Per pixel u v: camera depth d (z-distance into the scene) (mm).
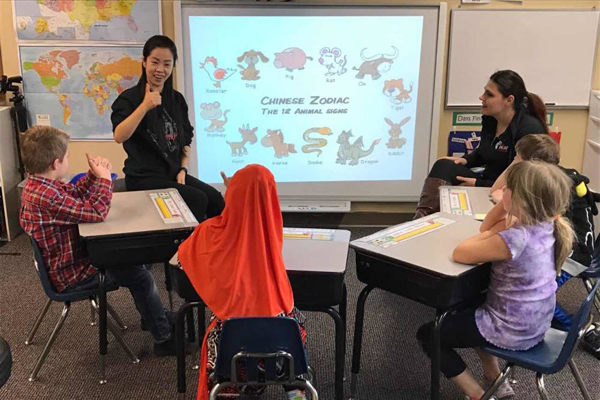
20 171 4285
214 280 1883
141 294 2688
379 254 2145
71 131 4297
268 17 4082
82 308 3273
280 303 1868
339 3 4066
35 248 2420
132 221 2443
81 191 2625
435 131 4312
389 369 2729
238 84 4203
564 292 3443
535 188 1953
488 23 4117
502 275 2043
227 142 4309
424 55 4180
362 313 2311
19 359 2781
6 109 4109
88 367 2732
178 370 2182
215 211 3336
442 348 2213
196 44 4117
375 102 4266
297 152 4340
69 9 4070
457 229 2426
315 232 2395
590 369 2717
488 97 3273
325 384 2604
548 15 4102
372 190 4434
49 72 4184
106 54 4148
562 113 4316
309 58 4168
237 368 1827
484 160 3502
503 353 2053
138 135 3127
